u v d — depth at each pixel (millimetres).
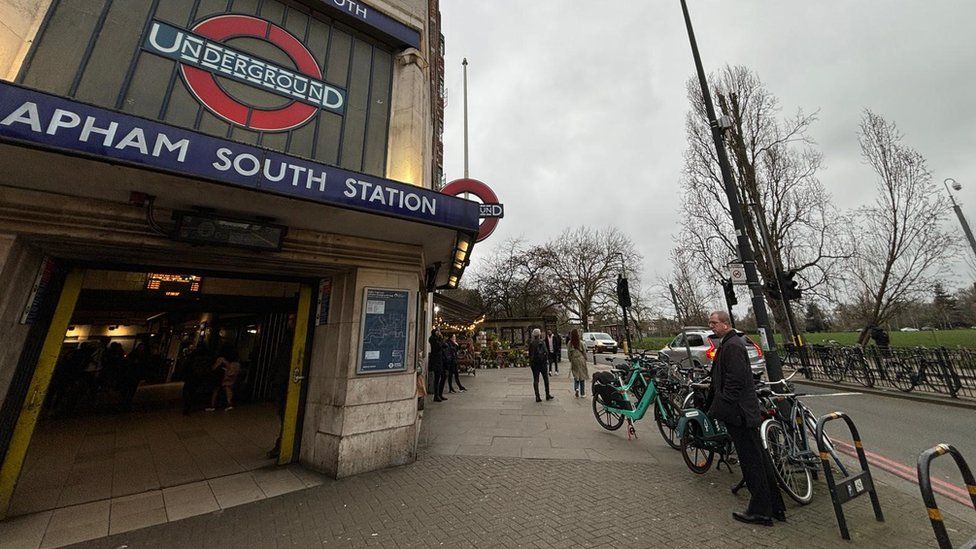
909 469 4406
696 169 18844
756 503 3107
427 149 6730
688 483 3941
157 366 11242
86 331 13094
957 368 8172
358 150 5031
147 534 2992
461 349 14773
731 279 5180
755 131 17531
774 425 3699
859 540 2795
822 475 4055
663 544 2787
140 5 3865
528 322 23531
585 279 33188
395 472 4309
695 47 6215
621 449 5148
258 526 3104
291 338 5371
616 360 20125
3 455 3195
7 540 2900
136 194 3213
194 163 2779
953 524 3010
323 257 4418
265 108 4402
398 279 4969
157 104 3738
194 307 7031
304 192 3250
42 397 3463
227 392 8195
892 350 9727
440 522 3137
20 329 3270
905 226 13680
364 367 4438
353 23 5312
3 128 2207
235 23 4395
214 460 4781
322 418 4508
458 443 5445
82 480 4113
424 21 6254
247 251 4008
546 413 7430
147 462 4691
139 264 4098
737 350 3365
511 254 33531
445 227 4168
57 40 3436
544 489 3797
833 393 9867
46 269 3531
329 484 3967
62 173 2797
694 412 4379
